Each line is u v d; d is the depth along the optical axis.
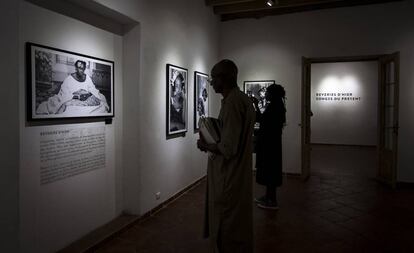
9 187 2.10
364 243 3.00
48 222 2.52
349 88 10.53
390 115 5.54
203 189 4.91
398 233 3.25
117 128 3.40
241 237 2.02
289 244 2.98
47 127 2.49
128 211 3.53
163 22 3.90
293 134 5.99
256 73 6.18
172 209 3.95
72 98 2.70
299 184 5.40
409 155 5.26
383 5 5.37
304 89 5.59
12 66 2.09
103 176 3.21
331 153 8.95
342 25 5.62
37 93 2.34
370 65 10.31
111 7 2.85
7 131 2.07
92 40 2.97
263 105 6.12
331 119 10.74
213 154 2.03
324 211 3.95
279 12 5.99
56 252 2.61
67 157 2.71
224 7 5.87
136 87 3.40
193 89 4.99
